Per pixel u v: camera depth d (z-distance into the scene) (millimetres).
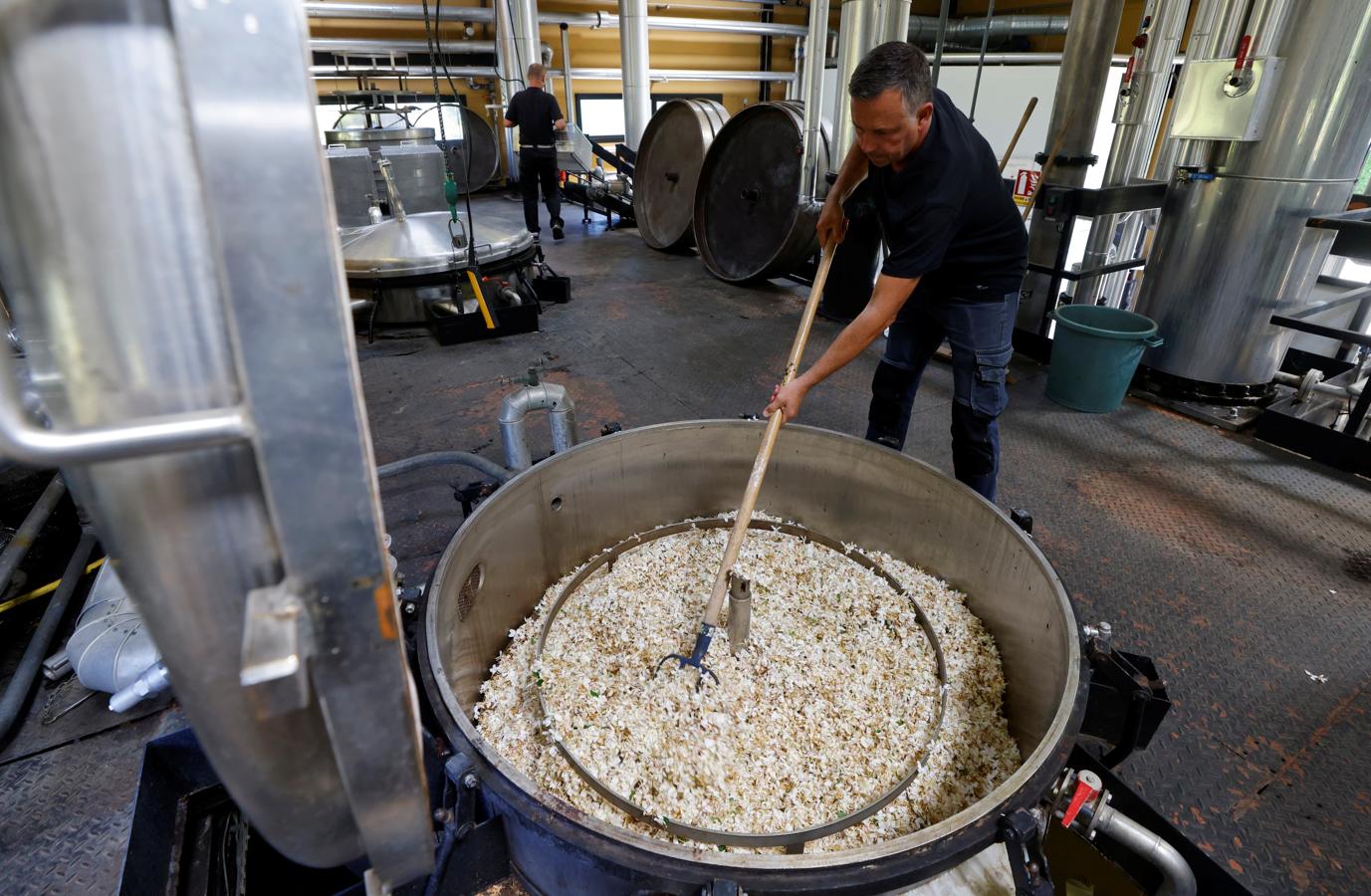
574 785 1175
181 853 1064
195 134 327
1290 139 2465
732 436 1818
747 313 4172
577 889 887
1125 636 1747
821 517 1876
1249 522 2186
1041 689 1251
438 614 1129
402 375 3213
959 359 1910
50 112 326
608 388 3121
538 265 4434
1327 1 2275
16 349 987
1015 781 864
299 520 409
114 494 388
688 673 1407
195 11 310
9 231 347
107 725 1497
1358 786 1380
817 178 4141
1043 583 1282
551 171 5875
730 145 4688
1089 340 2756
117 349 370
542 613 1595
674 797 1170
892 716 1355
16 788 1370
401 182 4332
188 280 360
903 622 1563
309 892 1154
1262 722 1514
